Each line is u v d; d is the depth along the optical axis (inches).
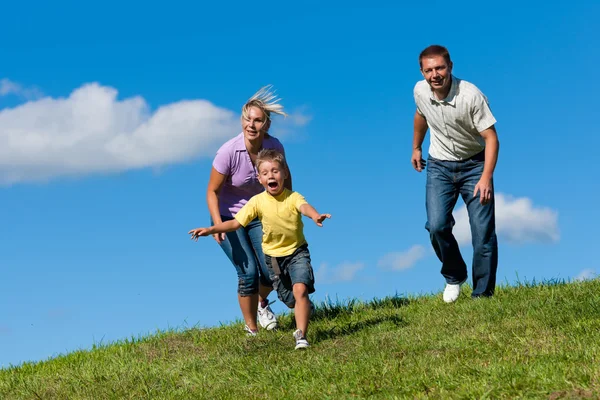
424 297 349.4
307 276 270.4
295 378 225.0
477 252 312.8
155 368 269.6
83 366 286.8
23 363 320.2
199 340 311.0
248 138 286.5
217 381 241.8
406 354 238.5
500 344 227.1
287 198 272.1
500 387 180.2
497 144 301.6
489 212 309.7
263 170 271.7
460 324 270.5
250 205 280.2
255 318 302.8
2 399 257.4
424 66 295.0
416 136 337.7
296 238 274.5
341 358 244.8
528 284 335.3
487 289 316.2
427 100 307.9
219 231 276.8
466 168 313.0
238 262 292.4
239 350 278.7
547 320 252.7
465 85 300.5
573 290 298.0
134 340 332.5
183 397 227.6
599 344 213.0
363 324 298.4
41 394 254.4
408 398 185.5
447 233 316.5
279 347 273.9
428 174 322.3
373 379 209.0
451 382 191.5
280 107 288.2
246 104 286.5
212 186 294.8
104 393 244.2
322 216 255.3
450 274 325.1
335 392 203.2
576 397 166.1
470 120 300.0
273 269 278.5
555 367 190.5
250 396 216.1
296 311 269.9
